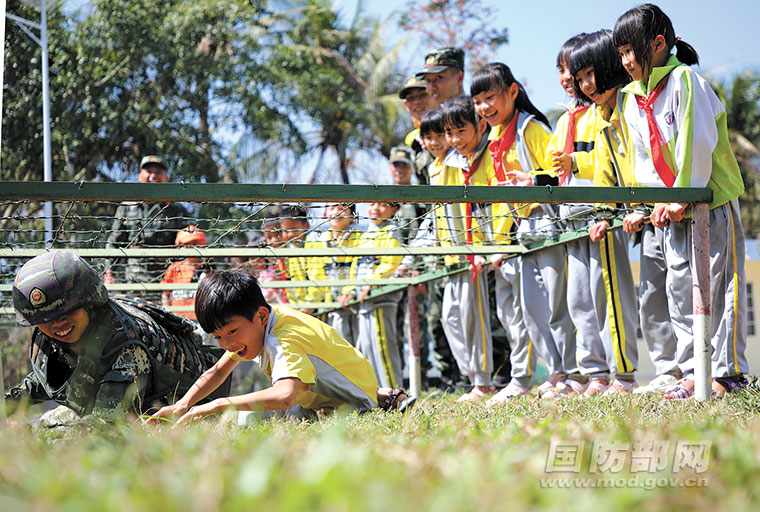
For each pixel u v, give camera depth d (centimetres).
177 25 1669
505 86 474
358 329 633
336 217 315
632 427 181
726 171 359
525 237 453
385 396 363
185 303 579
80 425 246
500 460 130
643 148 382
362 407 342
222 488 103
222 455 141
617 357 420
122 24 1588
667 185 363
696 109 349
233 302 300
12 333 704
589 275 429
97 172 1602
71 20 1562
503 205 474
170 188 278
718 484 121
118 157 1605
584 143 436
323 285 529
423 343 661
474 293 514
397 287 575
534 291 463
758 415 245
